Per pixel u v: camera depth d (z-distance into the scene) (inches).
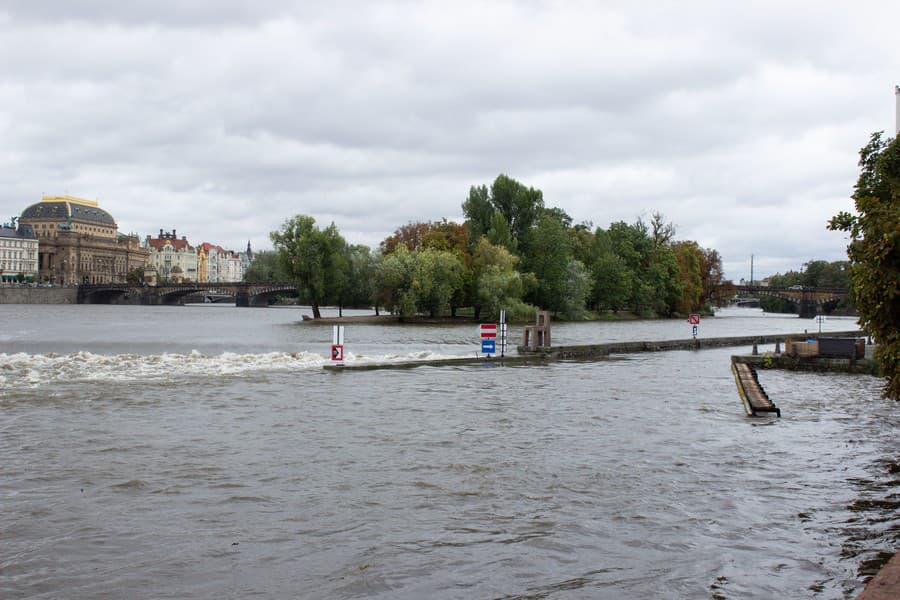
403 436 789.9
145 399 1042.7
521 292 4220.0
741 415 985.5
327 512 513.3
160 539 456.4
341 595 377.7
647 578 402.9
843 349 1737.2
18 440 749.3
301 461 665.6
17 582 389.7
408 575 403.5
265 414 927.7
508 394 1162.0
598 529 483.2
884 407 1105.4
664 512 522.3
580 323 4640.8
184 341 2532.0
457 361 1708.9
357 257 4660.4
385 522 492.7
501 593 381.7
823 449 761.0
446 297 4146.2
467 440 770.8
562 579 400.8
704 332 3730.3
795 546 457.1
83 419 876.0
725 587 392.2
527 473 629.0
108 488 568.4
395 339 2805.1
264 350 2187.5
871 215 634.2
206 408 968.9
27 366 1455.5
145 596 374.3
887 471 661.3
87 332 3078.2
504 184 4931.1
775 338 2920.8
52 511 510.0
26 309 6638.8
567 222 6510.8
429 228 5167.3
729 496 567.5
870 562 430.9
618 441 778.2
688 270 5876.0
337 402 1042.7
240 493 558.3
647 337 3159.5
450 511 518.0
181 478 600.4
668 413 987.3
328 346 2346.2
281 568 412.2
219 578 397.7
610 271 5157.5
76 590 380.8
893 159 721.6
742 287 6948.8
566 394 1173.1
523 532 475.2
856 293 657.0
